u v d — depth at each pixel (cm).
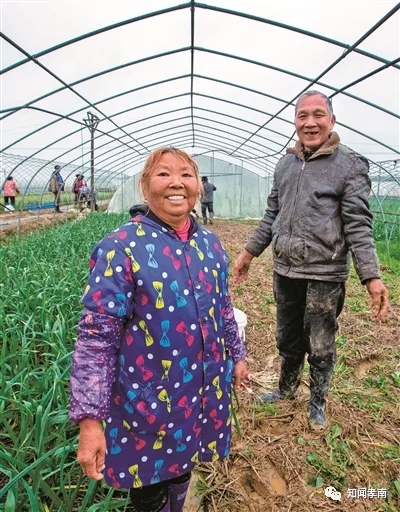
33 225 1185
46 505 162
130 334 123
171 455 132
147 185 132
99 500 179
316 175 214
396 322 434
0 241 930
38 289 322
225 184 1875
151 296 120
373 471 216
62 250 593
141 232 124
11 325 273
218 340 136
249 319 443
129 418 126
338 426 244
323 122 207
